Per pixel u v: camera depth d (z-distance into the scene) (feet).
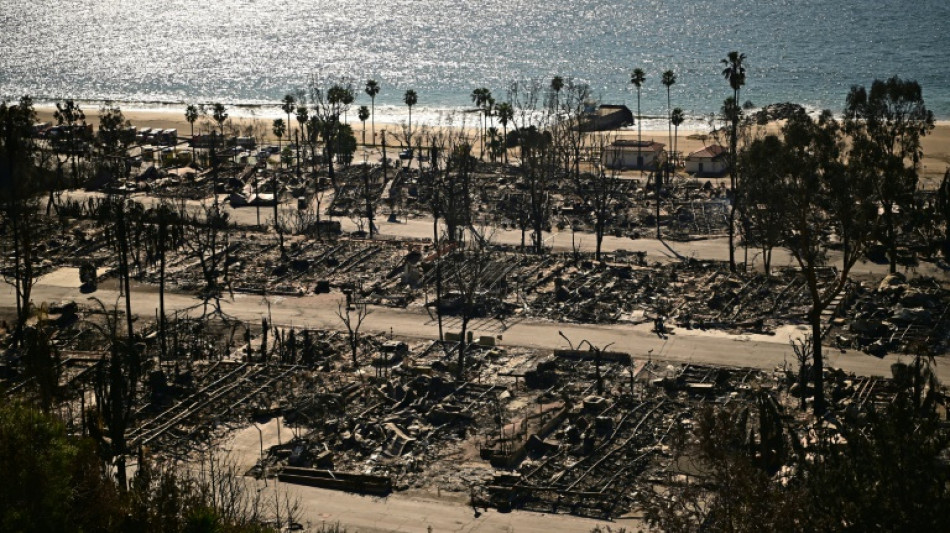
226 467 481.46
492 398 547.08
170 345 619.67
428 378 556.92
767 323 640.17
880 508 302.86
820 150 568.82
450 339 624.59
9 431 329.72
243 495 460.55
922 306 646.74
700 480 441.27
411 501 457.68
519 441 497.05
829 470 320.50
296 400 542.16
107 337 565.53
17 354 601.21
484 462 487.20
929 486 304.50
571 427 506.48
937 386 536.83
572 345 612.70
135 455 485.56
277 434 511.40
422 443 504.02
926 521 297.94
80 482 350.64
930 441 317.22
